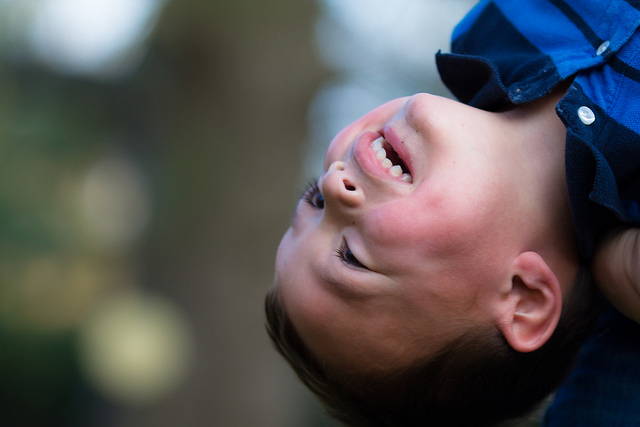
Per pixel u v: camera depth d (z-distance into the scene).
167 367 9.12
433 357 1.61
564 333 1.67
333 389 1.75
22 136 8.40
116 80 6.46
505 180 1.52
